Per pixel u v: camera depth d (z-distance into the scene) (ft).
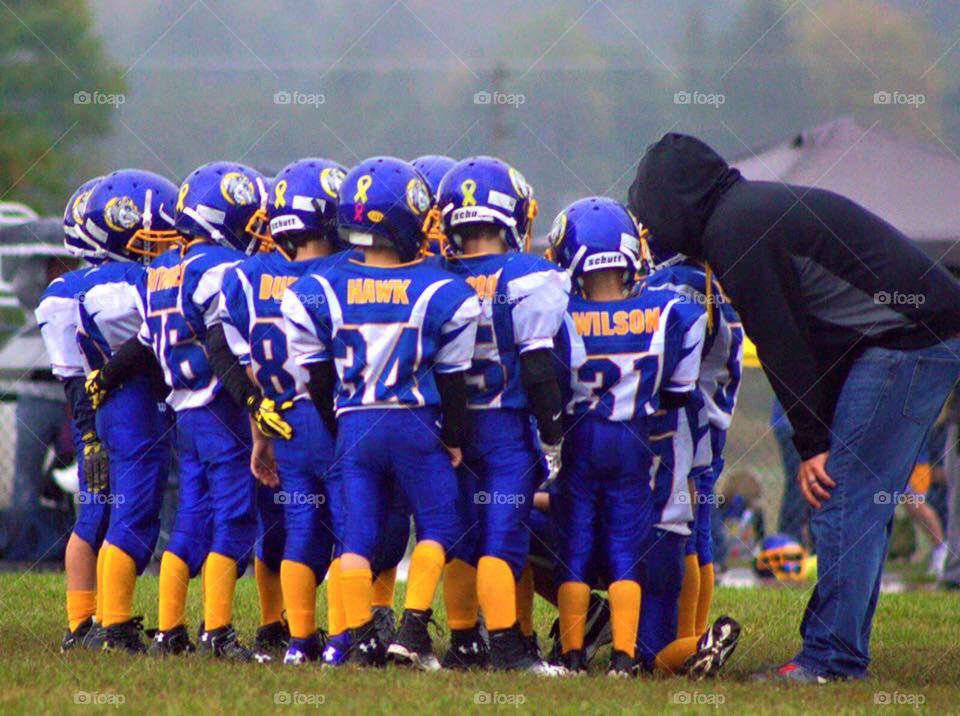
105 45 265.34
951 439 112.37
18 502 116.78
